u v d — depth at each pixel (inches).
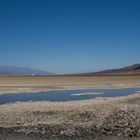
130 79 3344.0
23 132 597.0
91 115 785.6
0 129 623.2
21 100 1216.8
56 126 649.6
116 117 748.6
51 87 1995.6
